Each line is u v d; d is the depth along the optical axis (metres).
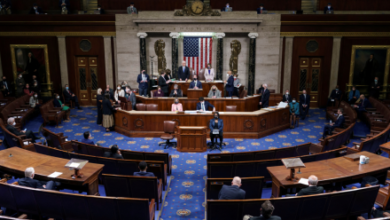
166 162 7.92
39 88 16.55
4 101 15.35
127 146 11.02
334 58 16.45
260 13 16.39
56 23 16.33
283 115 13.09
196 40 16.70
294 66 16.72
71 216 5.56
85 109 16.61
